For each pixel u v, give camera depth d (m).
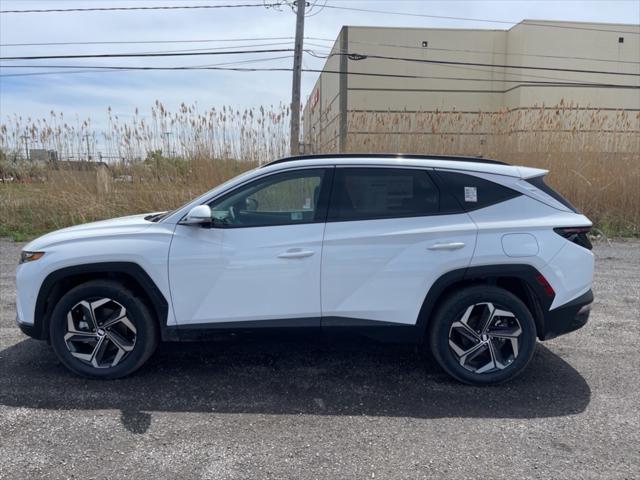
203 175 12.46
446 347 4.08
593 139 12.84
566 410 3.71
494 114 14.23
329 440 3.31
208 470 2.98
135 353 4.11
